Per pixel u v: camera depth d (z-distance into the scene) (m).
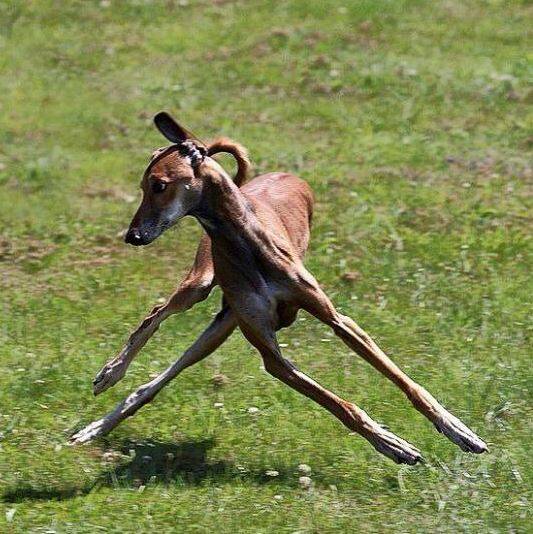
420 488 15.83
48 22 37.81
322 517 15.04
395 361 19.89
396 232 25.42
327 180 28.05
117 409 17.45
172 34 36.78
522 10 37.53
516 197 27.05
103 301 22.80
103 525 14.88
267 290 15.80
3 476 16.31
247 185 18.31
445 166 28.78
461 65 34.16
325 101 32.62
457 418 16.64
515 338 20.72
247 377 19.16
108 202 27.66
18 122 32.06
